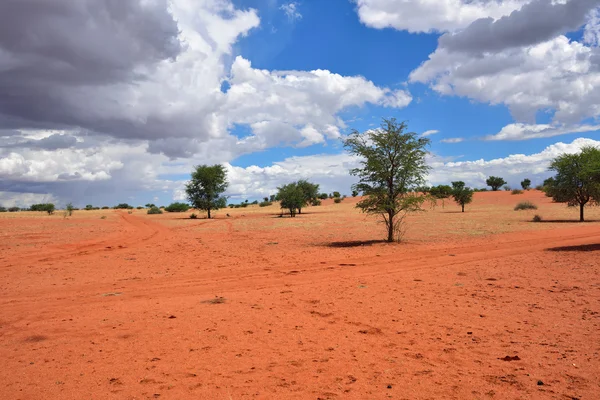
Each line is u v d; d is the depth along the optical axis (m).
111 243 25.06
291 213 61.03
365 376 5.10
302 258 17.45
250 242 25.30
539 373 5.07
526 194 90.44
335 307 8.94
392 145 22.47
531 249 17.84
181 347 6.35
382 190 22.91
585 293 9.41
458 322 7.52
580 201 34.62
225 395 4.59
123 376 5.21
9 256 18.80
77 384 4.98
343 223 41.50
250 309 8.84
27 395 4.69
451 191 59.84
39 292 11.07
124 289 11.44
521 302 8.86
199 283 12.25
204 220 55.50
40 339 6.89
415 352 5.98
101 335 7.05
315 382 4.93
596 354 5.64
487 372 5.15
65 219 51.78
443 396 4.49
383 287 11.04
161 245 24.20
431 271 13.41
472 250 18.33
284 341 6.60
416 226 33.91
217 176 64.06
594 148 32.25
